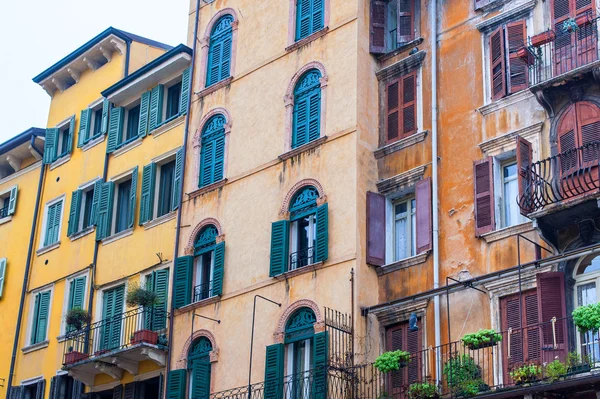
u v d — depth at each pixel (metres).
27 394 36.03
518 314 23.31
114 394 31.72
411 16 28.56
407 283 25.78
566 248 22.94
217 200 30.75
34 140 40.47
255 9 32.34
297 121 29.47
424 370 24.45
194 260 30.89
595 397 20.80
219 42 33.31
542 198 22.41
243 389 27.42
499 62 25.78
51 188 39.00
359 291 25.78
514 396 21.17
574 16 24.50
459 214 25.34
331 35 29.34
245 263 29.02
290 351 26.98
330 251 26.78
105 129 37.19
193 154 32.25
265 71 31.02
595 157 22.62
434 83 27.08
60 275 36.50
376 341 25.62
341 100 28.25
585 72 22.86
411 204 27.02
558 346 21.86
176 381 29.19
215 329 29.02
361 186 27.00
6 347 37.66
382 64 28.91
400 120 27.70
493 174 24.95
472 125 25.94
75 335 32.88
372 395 24.62
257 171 29.84
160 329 30.59
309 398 25.23
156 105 35.03
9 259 39.62
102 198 35.72
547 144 24.11
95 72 39.25
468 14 27.22
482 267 24.41
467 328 24.16
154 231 33.00
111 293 33.91
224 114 31.83
